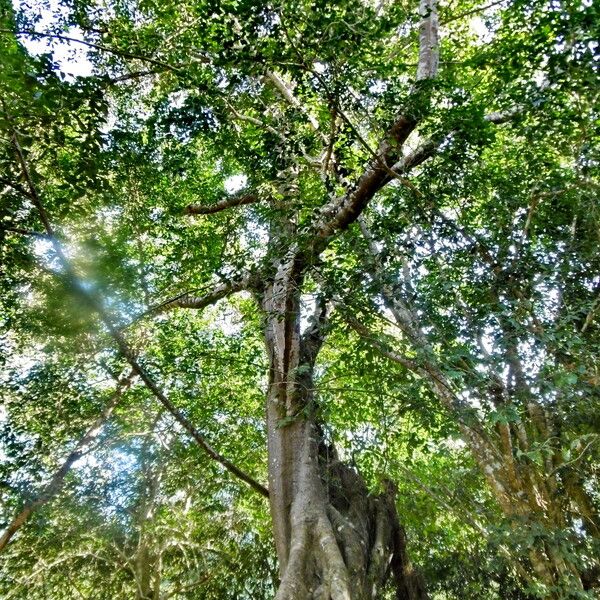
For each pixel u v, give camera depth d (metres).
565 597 5.03
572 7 6.34
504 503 6.12
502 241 7.30
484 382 5.80
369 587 6.71
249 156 8.59
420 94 6.58
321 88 6.46
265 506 13.40
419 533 12.50
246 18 5.89
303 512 7.14
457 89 8.64
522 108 7.32
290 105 8.62
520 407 6.30
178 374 12.17
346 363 8.52
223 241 11.15
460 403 6.25
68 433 10.29
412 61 10.79
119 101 10.45
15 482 9.20
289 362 8.85
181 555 13.60
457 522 10.78
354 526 7.46
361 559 6.84
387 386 7.94
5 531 8.55
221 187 12.29
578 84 6.51
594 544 5.57
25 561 11.39
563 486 6.68
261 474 13.18
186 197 12.27
